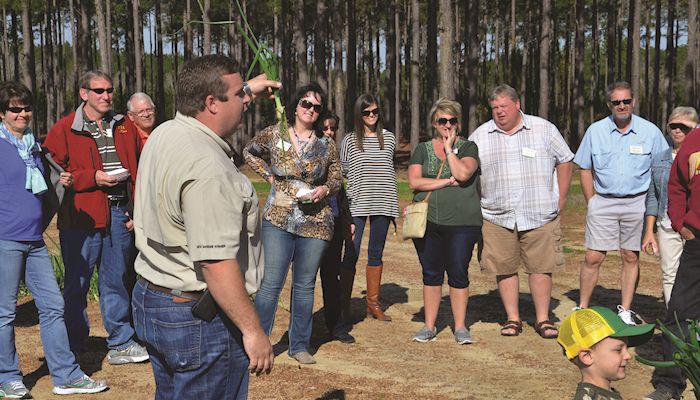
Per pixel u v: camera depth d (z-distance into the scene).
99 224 5.63
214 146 2.89
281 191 5.66
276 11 39.22
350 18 35.16
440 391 5.15
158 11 46.41
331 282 6.46
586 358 3.19
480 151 6.55
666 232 6.50
